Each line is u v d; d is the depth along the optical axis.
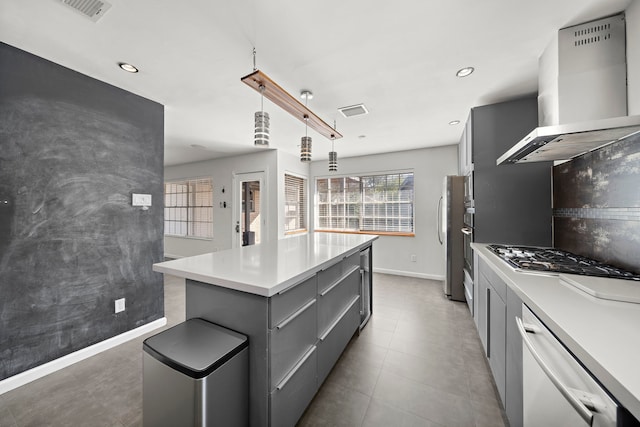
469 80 2.15
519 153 1.73
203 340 1.20
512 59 1.87
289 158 5.05
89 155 2.09
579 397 0.70
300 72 2.04
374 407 1.58
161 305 2.59
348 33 1.59
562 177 2.08
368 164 4.98
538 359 0.88
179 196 6.21
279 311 1.25
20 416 1.49
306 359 1.47
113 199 2.24
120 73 2.06
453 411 1.54
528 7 1.40
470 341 2.35
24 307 1.78
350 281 2.22
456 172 4.25
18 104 1.74
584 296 1.04
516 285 1.19
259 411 1.21
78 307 2.03
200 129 3.51
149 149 2.51
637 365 0.57
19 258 1.76
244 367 1.21
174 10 1.41
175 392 1.06
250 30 1.57
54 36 1.62
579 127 1.21
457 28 1.55
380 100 2.54
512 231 2.42
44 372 1.83
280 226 4.82
